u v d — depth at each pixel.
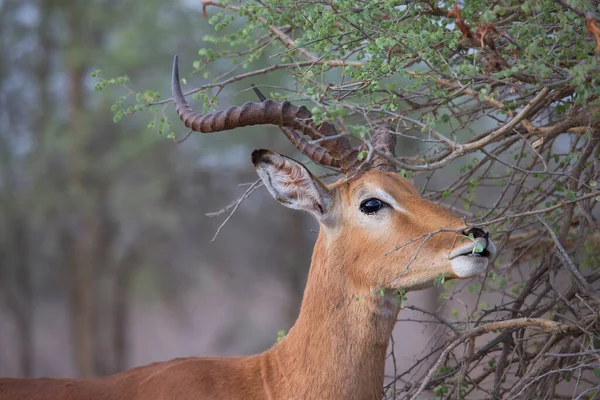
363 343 9.36
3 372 42.16
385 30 10.16
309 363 9.44
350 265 9.41
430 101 11.27
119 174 36.12
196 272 37.28
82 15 36.81
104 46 39.19
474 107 11.68
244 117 9.52
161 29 32.78
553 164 14.80
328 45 10.22
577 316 9.91
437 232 8.88
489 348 10.47
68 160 36.16
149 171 35.06
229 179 35.34
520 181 10.67
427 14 10.23
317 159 9.78
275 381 9.57
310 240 35.09
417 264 9.09
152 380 9.61
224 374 9.67
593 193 9.27
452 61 11.03
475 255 8.90
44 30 38.22
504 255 12.40
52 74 38.75
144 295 38.47
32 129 38.50
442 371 10.74
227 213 35.28
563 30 8.75
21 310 38.56
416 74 9.80
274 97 10.87
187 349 43.94
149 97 11.28
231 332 38.62
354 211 9.41
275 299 37.47
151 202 34.06
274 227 35.47
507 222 11.82
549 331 9.69
